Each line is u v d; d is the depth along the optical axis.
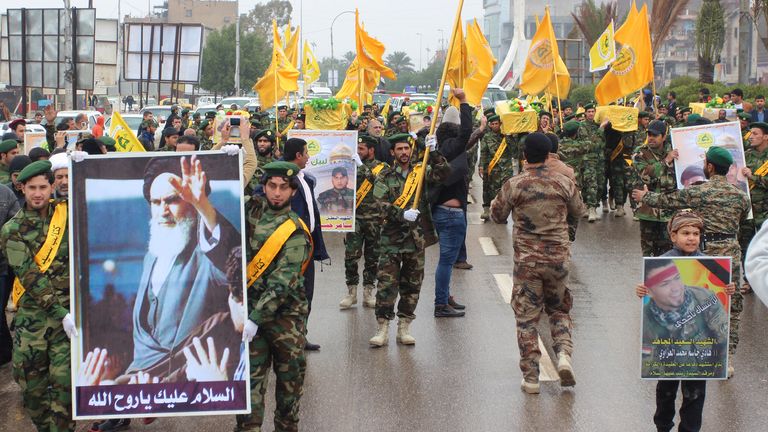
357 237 10.71
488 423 7.02
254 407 6.01
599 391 7.76
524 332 7.67
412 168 8.99
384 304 9.07
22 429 7.21
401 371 8.34
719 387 7.88
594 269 12.89
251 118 19.22
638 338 9.37
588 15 47.22
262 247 5.95
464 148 9.52
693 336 6.12
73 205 5.93
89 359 5.93
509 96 49.59
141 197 5.95
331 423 7.05
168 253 5.94
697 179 10.15
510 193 7.61
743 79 30.80
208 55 74.88
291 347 6.01
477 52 12.80
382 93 48.03
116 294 5.93
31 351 6.07
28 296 6.13
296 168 6.00
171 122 19.56
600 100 18.22
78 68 28.75
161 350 5.93
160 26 36.50
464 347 9.11
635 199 8.36
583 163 16.44
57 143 13.71
